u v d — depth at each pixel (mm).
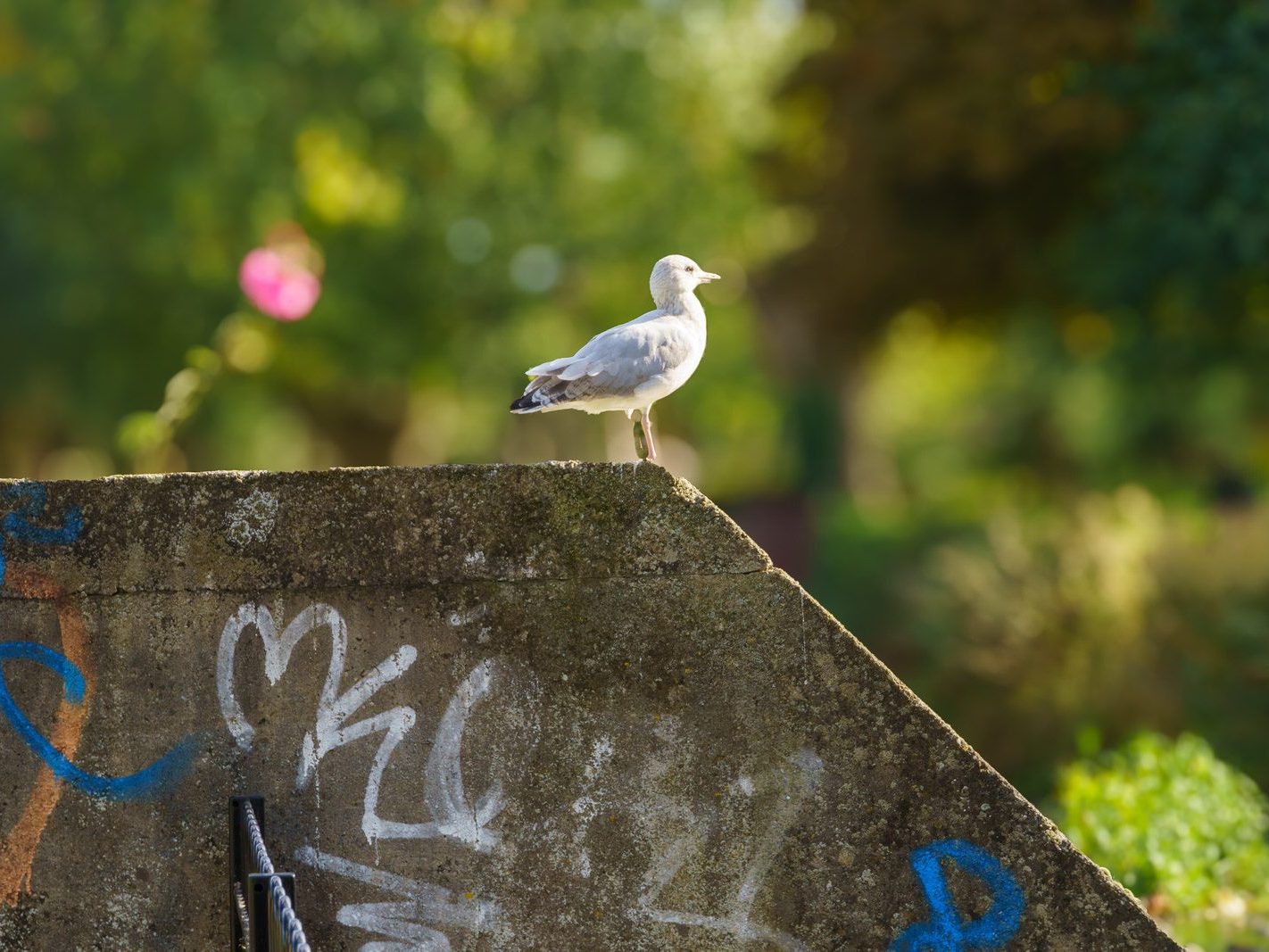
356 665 3928
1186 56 11352
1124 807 6770
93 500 3906
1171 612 9219
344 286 17625
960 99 12781
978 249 14906
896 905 3949
